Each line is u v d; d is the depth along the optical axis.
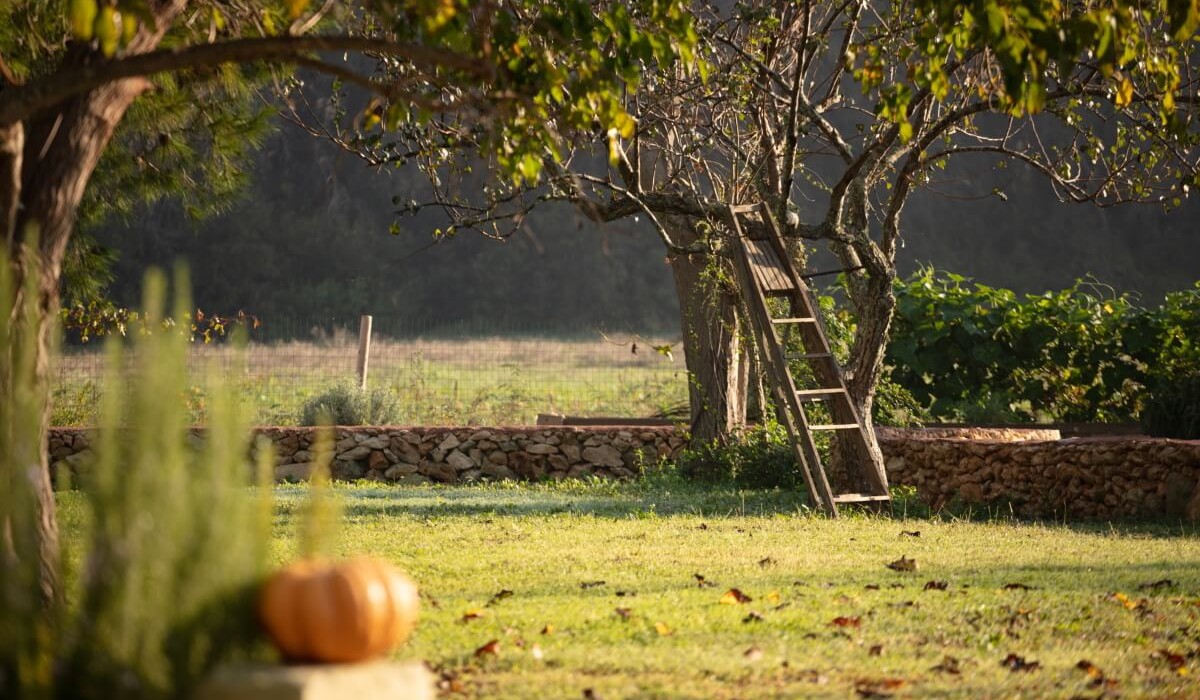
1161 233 107.94
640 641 10.75
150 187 20.09
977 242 107.62
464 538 17.88
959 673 9.61
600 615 11.77
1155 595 13.22
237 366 7.06
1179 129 13.27
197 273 102.44
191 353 44.69
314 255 105.69
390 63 17.75
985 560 15.80
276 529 18.78
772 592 12.97
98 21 8.06
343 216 108.12
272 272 104.19
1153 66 13.34
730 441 27.73
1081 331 33.12
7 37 13.87
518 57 11.45
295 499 23.05
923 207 107.81
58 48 14.18
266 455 7.21
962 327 33.22
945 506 23.16
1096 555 16.33
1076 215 108.12
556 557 15.86
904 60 13.87
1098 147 22.45
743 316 26.11
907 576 14.45
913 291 33.81
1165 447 21.08
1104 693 8.97
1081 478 21.78
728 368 27.94
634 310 109.44
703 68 13.06
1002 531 19.19
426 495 24.80
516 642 10.57
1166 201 23.98
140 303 97.75
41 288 9.28
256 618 6.72
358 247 106.56
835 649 10.45
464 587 13.70
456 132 19.48
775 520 20.33
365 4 11.75
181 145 18.64
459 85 10.89
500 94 10.71
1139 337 32.69
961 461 23.23
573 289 109.00
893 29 20.73
